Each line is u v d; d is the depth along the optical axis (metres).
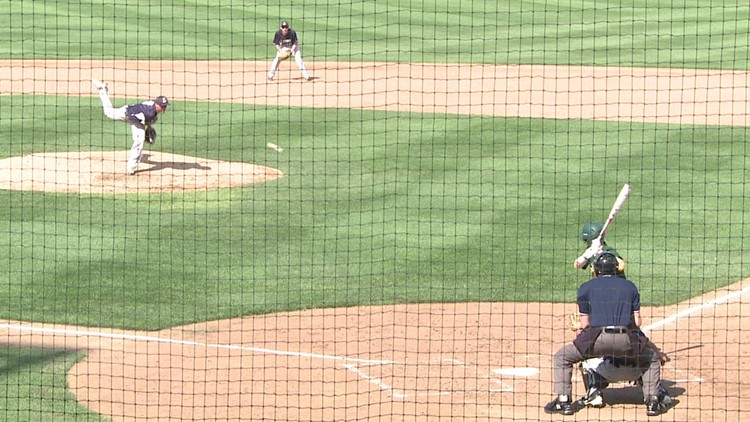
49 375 31.45
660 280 39.72
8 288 38.50
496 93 74.81
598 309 28.66
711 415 28.86
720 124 64.50
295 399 29.88
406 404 29.56
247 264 41.34
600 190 50.44
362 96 72.94
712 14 112.50
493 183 51.62
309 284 39.34
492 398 29.95
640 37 98.75
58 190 50.88
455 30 102.88
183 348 33.62
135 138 53.66
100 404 29.58
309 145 59.94
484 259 41.84
